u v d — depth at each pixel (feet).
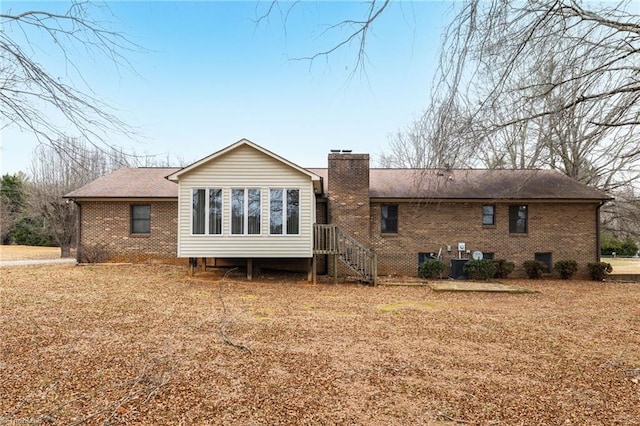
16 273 47.34
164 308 30.40
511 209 55.16
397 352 20.45
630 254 94.58
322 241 47.03
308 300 35.37
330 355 19.83
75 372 16.83
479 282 48.29
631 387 16.01
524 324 26.91
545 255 54.85
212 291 38.78
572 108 22.88
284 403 14.29
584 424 12.88
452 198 52.90
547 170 61.57
